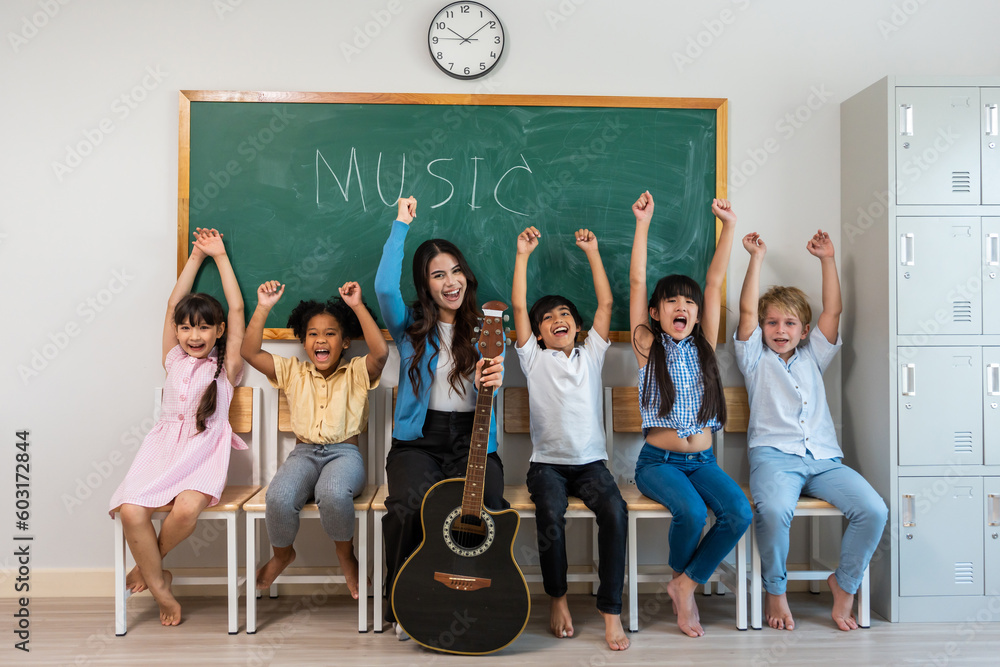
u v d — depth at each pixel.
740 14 2.28
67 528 2.15
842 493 1.92
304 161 2.18
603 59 2.26
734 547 1.97
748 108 2.28
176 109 2.18
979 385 2.01
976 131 2.02
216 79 2.19
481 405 1.73
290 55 2.20
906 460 2.00
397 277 1.93
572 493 1.95
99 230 2.16
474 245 2.21
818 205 2.29
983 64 2.28
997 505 2.00
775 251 2.28
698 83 2.27
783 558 1.90
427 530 1.69
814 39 2.28
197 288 2.15
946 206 2.01
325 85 2.21
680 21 2.27
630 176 2.23
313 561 2.19
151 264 2.17
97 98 2.16
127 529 1.79
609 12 2.26
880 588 2.03
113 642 1.77
